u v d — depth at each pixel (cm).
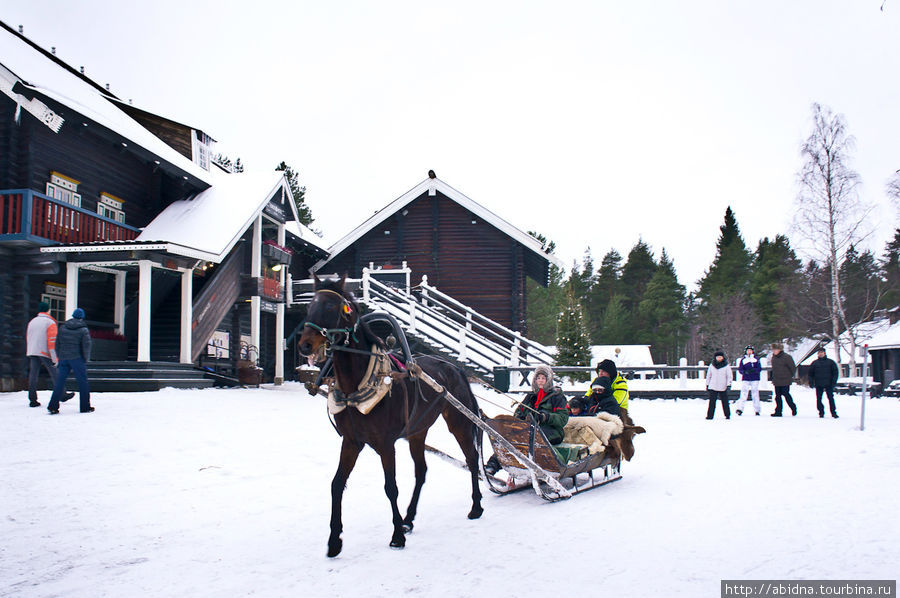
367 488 719
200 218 2098
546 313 6262
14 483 686
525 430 652
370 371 505
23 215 1593
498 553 489
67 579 432
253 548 503
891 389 2819
